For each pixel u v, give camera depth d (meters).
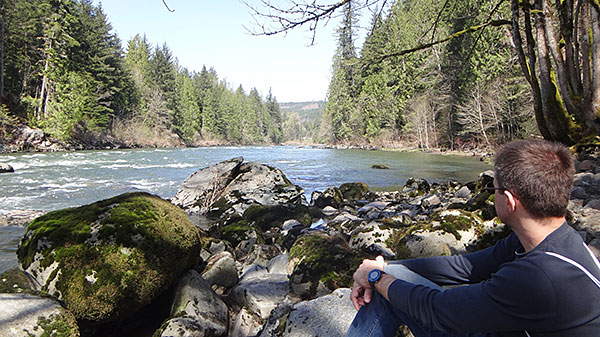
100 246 3.46
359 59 8.41
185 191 10.51
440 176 16.83
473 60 32.38
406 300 1.56
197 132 81.88
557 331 1.24
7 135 33.47
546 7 9.80
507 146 1.47
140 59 82.12
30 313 2.80
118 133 51.06
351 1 5.34
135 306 3.40
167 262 3.65
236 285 4.12
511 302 1.28
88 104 44.06
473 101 33.28
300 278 3.80
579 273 1.23
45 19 38.94
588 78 9.55
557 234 1.33
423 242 4.16
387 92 51.47
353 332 1.88
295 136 153.62
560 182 1.31
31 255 3.47
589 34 9.66
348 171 18.94
